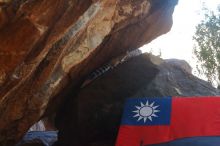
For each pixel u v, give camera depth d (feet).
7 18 14.37
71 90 30.07
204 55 37.45
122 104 27.78
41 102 23.20
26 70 18.37
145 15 28.14
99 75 30.55
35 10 14.89
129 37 29.71
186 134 23.22
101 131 27.89
